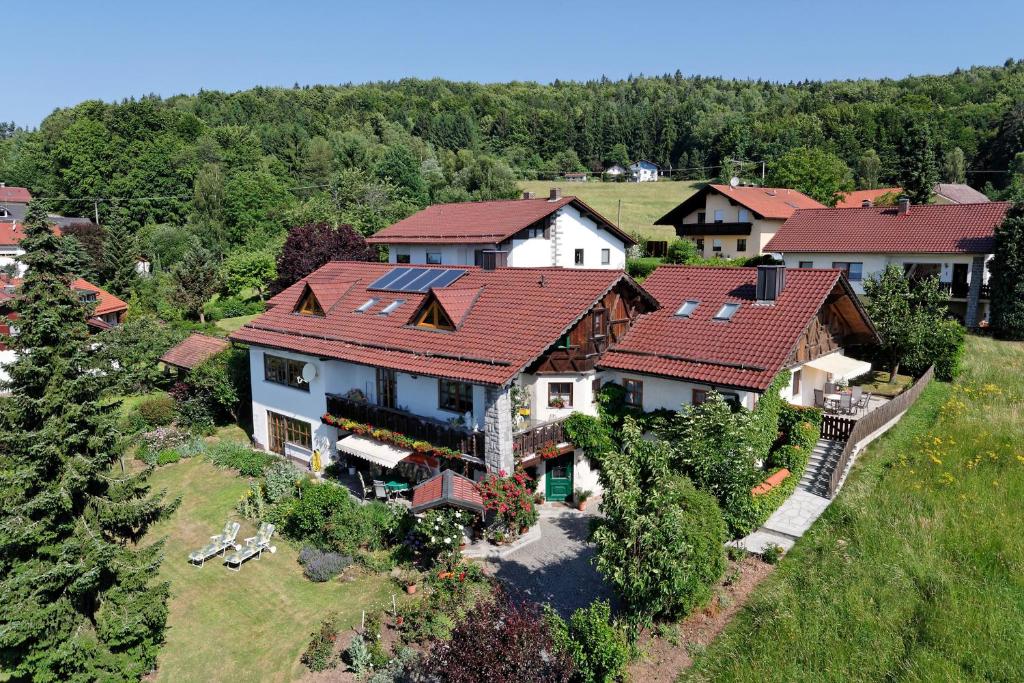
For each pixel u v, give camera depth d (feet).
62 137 318.24
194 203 315.58
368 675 56.24
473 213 156.76
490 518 75.25
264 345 100.07
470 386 79.66
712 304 88.53
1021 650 52.29
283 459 102.01
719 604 60.54
